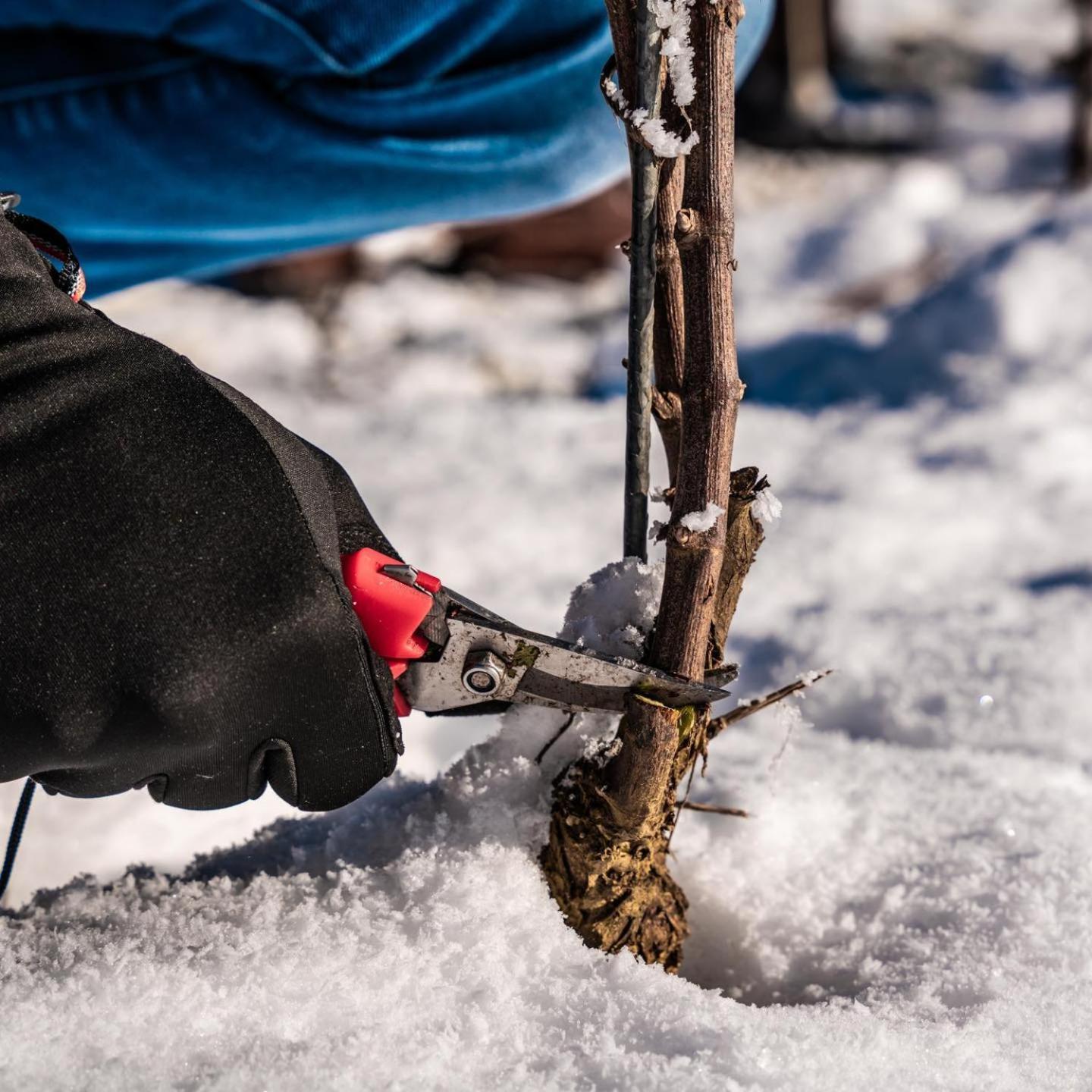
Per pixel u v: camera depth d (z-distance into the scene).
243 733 0.96
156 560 0.92
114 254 1.87
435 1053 0.99
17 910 1.22
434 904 1.14
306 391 4.79
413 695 1.13
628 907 1.17
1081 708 1.99
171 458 0.94
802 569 2.77
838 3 12.04
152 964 1.06
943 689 2.10
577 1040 1.03
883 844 1.47
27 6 1.42
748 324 5.48
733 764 1.75
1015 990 1.14
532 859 1.21
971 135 9.73
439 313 5.87
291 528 0.94
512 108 1.49
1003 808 1.55
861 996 1.17
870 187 8.36
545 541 3.05
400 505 3.35
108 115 1.52
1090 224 4.19
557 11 1.37
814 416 3.88
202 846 1.61
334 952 1.09
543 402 4.53
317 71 1.45
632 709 1.09
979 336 4.00
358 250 6.31
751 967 1.33
